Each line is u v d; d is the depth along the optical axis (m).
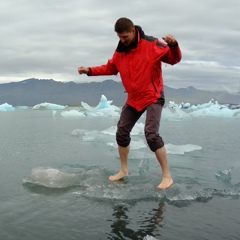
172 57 3.22
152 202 2.75
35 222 2.28
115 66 3.62
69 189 3.12
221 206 2.68
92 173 3.62
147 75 3.32
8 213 2.46
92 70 3.69
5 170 3.92
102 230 2.16
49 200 2.78
